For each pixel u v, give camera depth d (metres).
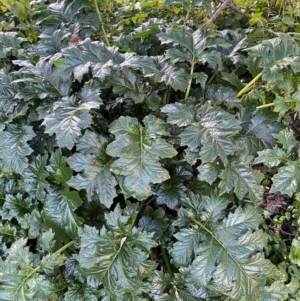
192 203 1.54
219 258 1.40
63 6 2.12
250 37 2.06
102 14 2.48
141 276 1.34
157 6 2.47
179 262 1.43
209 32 1.79
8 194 1.72
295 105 1.65
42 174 1.61
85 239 1.36
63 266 1.60
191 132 1.40
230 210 1.55
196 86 2.02
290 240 1.74
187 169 1.65
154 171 1.34
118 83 1.62
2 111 1.75
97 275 1.31
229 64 2.04
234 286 1.37
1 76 1.81
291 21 2.23
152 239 1.47
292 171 1.51
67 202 1.54
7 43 2.06
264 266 1.40
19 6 2.14
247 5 2.51
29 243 1.70
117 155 1.36
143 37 2.13
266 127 1.67
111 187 1.42
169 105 1.54
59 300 1.50
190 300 1.45
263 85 1.78
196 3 1.90
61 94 1.70
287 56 1.65
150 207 1.62
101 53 1.64
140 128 1.44
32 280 1.39
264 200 1.76
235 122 1.41
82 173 1.49
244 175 1.44
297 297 1.59
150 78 1.78
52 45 1.95
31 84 1.69
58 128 1.41
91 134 1.49
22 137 1.62
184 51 1.84
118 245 1.37
